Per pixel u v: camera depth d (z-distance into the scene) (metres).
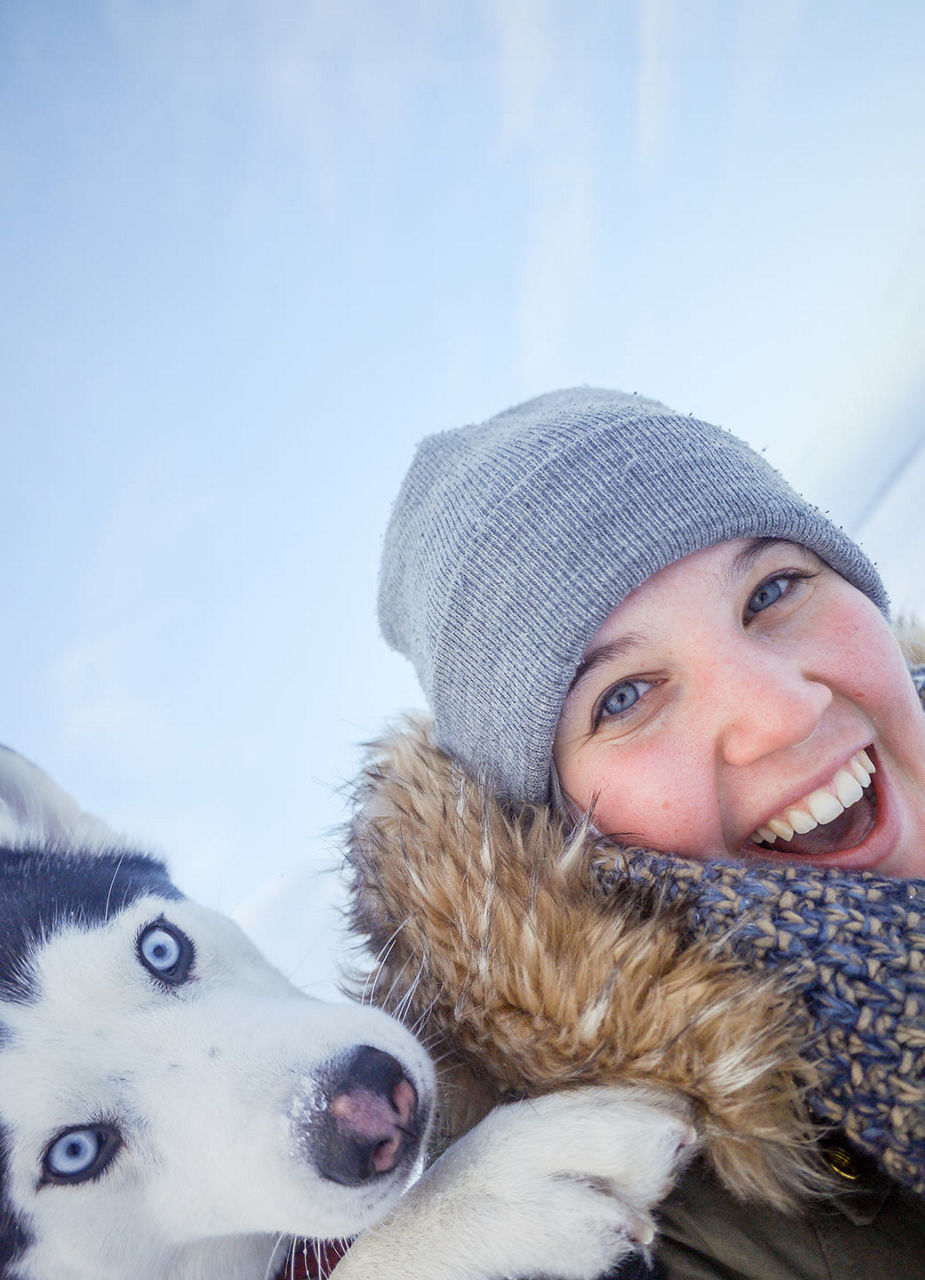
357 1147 0.31
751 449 0.39
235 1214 0.33
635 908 0.31
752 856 0.36
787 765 0.34
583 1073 0.30
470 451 0.40
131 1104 0.33
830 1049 0.28
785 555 0.36
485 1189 0.29
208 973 0.38
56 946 0.36
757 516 0.34
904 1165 0.27
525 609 0.34
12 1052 0.33
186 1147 0.32
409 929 0.34
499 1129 0.30
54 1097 0.33
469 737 0.37
